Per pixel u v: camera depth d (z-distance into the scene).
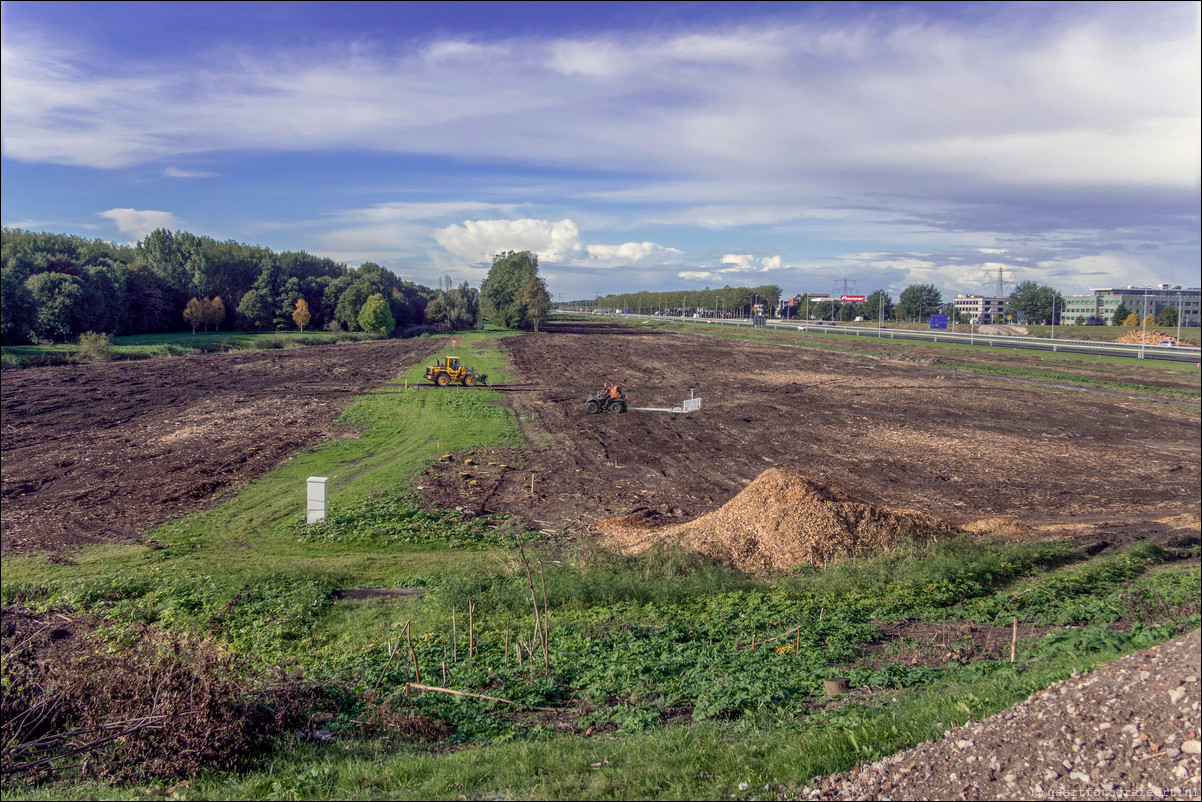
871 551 16.80
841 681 9.98
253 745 8.27
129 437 30.81
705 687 9.93
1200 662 6.51
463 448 29.59
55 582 15.16
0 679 9.13
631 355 72.19
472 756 7.69
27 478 24.17
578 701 9.87
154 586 15.04
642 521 20.19
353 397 42.34
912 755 6.61
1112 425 37.09
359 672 10.88
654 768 6.96
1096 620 12.98
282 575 15.70
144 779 7.64
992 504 23.16
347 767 7.62
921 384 51.44
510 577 15.45
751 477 26.14
